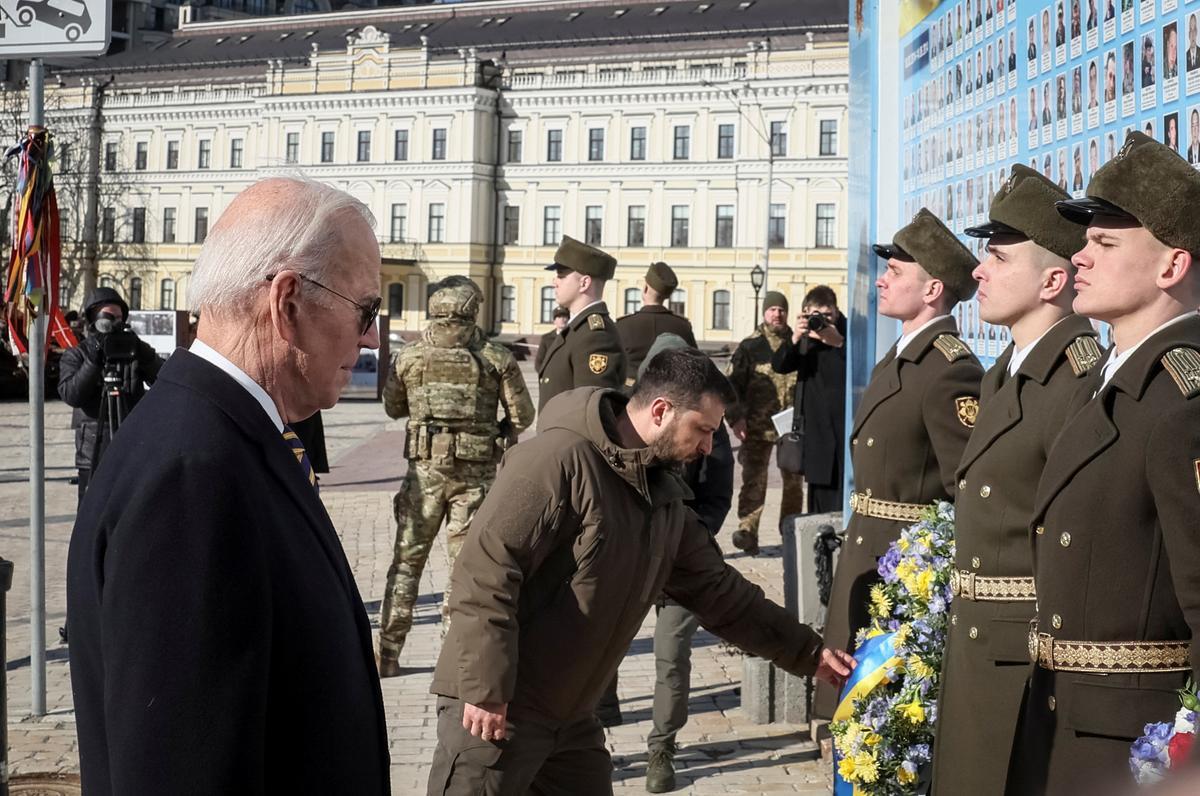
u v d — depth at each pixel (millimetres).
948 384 4195
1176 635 2635
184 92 69062
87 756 1734
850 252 6738
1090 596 2688
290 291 1904
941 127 5395
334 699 1813
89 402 7383
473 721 3188
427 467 6648
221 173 68312
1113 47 3797
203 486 1716
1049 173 4289
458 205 63812
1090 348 3176
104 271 70188
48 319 6004
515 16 67750
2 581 3912
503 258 64500
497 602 3174
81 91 70812
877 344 6160
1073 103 4078
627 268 62375
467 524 6633
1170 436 2502
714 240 61062
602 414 3311
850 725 3768
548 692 3270
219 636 1674
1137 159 2662
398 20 70875
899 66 5992
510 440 6773
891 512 4391
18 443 19812
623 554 3252
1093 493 2684
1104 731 2654
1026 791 2844
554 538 3221
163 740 1639
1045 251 3307
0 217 46219
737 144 60375
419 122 64375
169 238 69688
